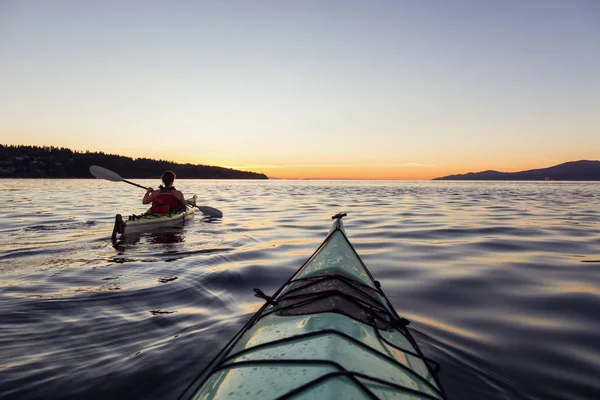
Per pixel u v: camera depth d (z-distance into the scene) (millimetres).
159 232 8281
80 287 4324
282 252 6395
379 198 22656
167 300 3934
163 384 2428
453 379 2502
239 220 10773
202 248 6570
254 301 3941
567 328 3312
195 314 3564
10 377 2465
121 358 2732
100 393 2326
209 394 1705
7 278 4668
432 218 11484
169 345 2936
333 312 2195
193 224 9656
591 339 3098
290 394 1462
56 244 6828
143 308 3709
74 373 2531
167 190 9328
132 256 5887
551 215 12391
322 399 1404
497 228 9227
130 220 7637
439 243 7277
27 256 5867
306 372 1631
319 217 11766
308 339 1920
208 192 31266
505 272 5125
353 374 1578
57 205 14953
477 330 3271
